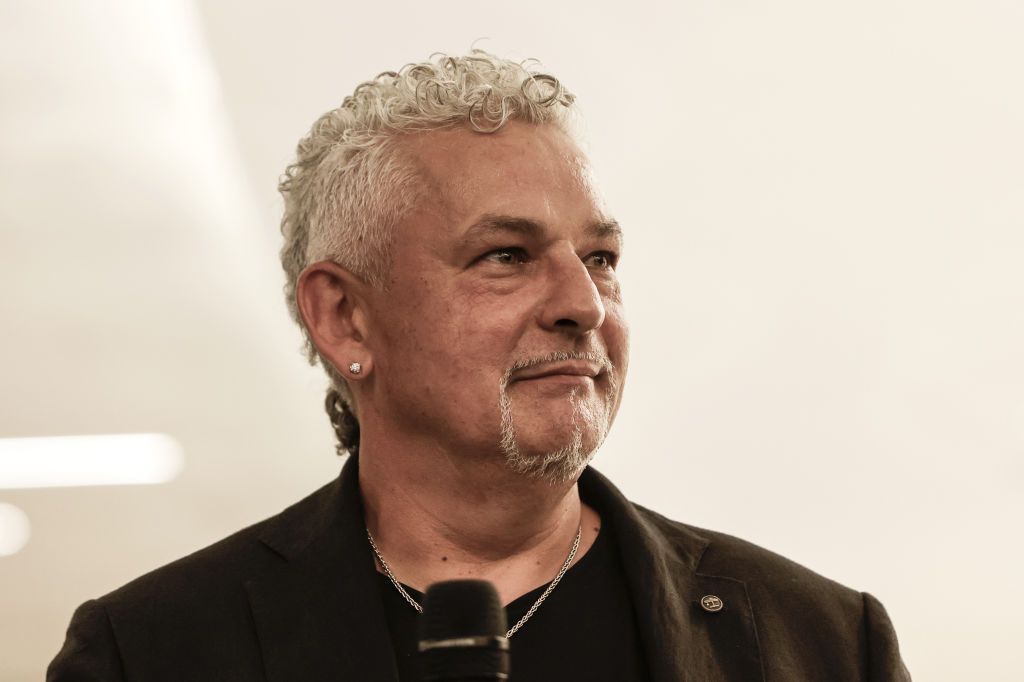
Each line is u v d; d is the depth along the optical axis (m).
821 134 9.62
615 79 9.50
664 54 9.40
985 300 9.70
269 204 10.12
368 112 4.60
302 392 10.55
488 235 4.25
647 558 4.38
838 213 9.77
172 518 10.62
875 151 9.63
